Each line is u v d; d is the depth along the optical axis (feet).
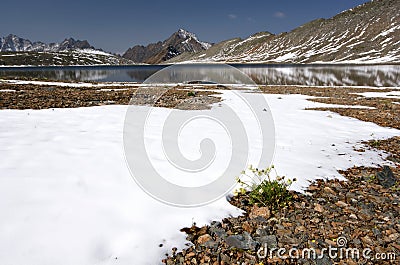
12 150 22.54
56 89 75.77
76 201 16.12
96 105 50.42
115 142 26.66
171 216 16.14
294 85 136.98
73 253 12.51
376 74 210.59
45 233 13.37
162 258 13.17
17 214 14.35
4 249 12.14
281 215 17.74
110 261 12.48
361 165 26.99
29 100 51.29
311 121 46.29
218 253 13.93
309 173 24.02
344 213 18.34
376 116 52.06
